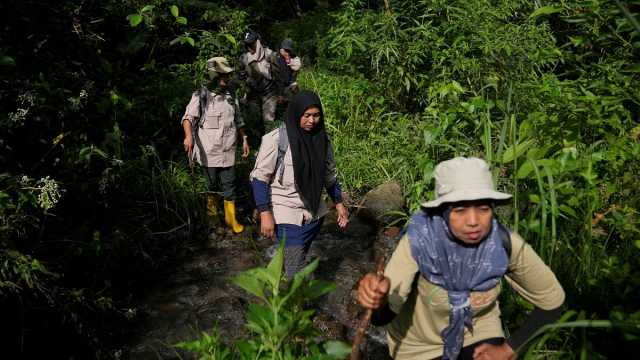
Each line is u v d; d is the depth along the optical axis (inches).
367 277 69.6
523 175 107.7
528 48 220.8
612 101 140.3
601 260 120.5
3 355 124.3
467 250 72.8
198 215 203.8
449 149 187.3
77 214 169.3
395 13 248.5
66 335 132.9
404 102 259.3
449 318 75.8
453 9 235.0
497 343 78.4
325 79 286.7
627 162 139.9
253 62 280.1
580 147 144.9
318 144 137.2
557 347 103.3
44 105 155.0
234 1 404.2
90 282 155.3
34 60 170.6
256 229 201.6
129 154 203.9
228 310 154.1
